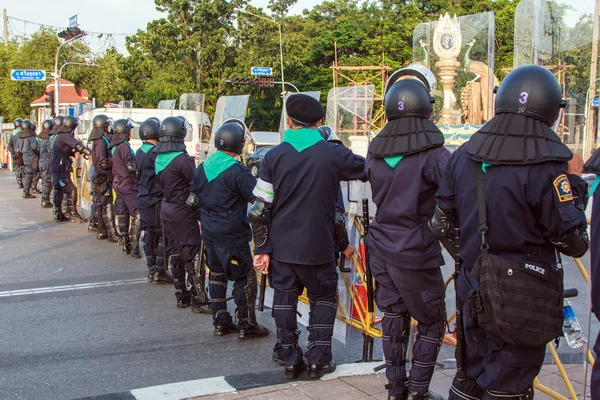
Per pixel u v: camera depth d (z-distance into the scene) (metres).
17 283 7.40
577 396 3.54
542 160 2.58
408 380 3.73
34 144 16.97
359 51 45.59
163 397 3.92
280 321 4.25
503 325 2.57
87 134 13.97
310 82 42.81
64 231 11.19
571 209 2.55
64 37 28.72
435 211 3.10
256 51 41.62
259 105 40.59
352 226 4.83
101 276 7.74
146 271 8.00
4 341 5.29
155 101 41.47
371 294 4.47
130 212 8.73
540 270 2.62
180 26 40.12
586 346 3.27
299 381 4.19
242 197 5.01
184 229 5.94
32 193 18.02
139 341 5.29
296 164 4.03
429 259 3.49
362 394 3.93
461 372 3.02
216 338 5.37
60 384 4.32
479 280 2.69
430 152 3.42
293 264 4.11
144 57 43.56
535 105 2.66
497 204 2.66
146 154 7.07
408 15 45.78
